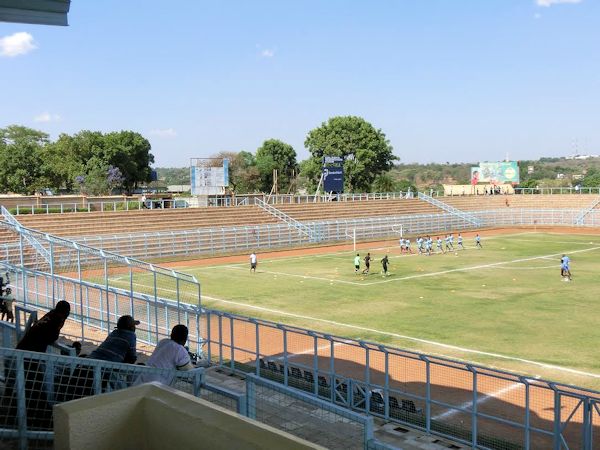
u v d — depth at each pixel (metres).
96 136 111.06
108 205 66.06
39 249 34.84
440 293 33.38
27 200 62.06
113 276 36.84
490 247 58.62
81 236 47.75
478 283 36.62
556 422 10.62
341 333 24.12
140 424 3.72
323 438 7.77
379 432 12.20
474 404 11.62
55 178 99.81
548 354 20.95
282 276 40.72
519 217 85.00
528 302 30.47
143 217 57.41
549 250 55.09
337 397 14.33
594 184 138.50
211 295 33.09
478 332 24.22
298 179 155.38
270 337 22.64
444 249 57.44
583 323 25.72
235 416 3.40
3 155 88.94
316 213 72.00
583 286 35.06
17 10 11.18
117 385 6.98
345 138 113.69
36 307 19.31
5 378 6.19
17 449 6.06
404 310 28.84
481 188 119.75
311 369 15.52
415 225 74.62
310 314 28.00
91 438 3.55
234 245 56.91
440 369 18.69
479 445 11.66
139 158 119.50
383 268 43.03
